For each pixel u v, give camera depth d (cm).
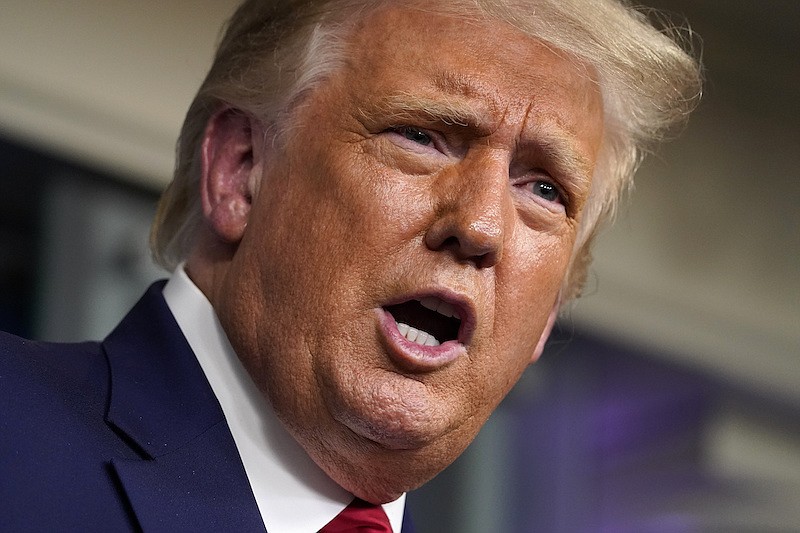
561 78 243
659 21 295
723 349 782
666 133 288
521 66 239
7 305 471
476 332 231
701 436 752
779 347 807
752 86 823
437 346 230
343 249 229
